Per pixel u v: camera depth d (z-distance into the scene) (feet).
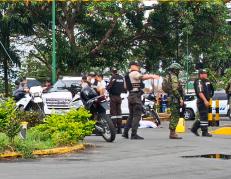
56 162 40.83
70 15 142.51
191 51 159.02
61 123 51.39
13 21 147.54
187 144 53.93
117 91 69.77
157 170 35.96
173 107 60.80
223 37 155.94
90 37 150.00
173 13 149.48
